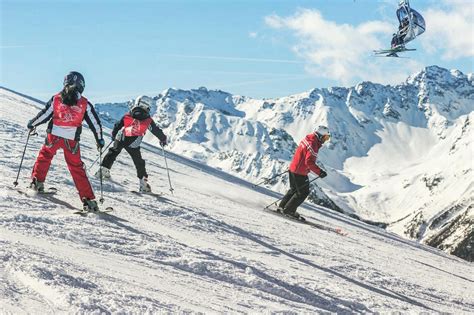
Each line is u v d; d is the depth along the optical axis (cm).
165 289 501
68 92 799
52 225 643
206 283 568
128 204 918
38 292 396
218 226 926
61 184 961
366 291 746
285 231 1082
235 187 1834
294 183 1358
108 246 614
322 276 760
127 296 436
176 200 1098
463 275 1285
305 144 1343
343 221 1812
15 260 452
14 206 715
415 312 679
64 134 800
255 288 604
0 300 361
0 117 1708
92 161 1383
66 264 485
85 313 374
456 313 784
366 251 1152
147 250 633
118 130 1107
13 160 1096
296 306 577
